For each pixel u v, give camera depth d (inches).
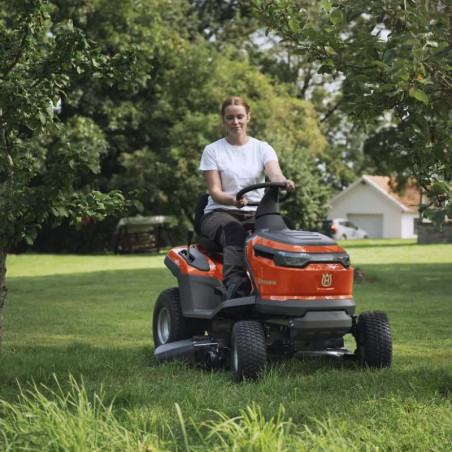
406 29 216.4
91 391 217.6
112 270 948.6
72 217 223.6
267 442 139.9
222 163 267.1
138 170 1567.4
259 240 246.8
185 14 1987.0
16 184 218.8
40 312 484.1
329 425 158.1
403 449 154.2
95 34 1545.3
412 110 217.9
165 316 300.7
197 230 279.9
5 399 210.1
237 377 236.4
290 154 1603.1
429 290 618.8
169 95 1658.5
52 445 142.7
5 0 239.5
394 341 342.0
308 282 237.6
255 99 1739.7
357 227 2514.8
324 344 268.4
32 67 238.1
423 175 206.1
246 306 247.8
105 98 1573.6
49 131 237.8
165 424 174.7
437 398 195.5
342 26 227.1
